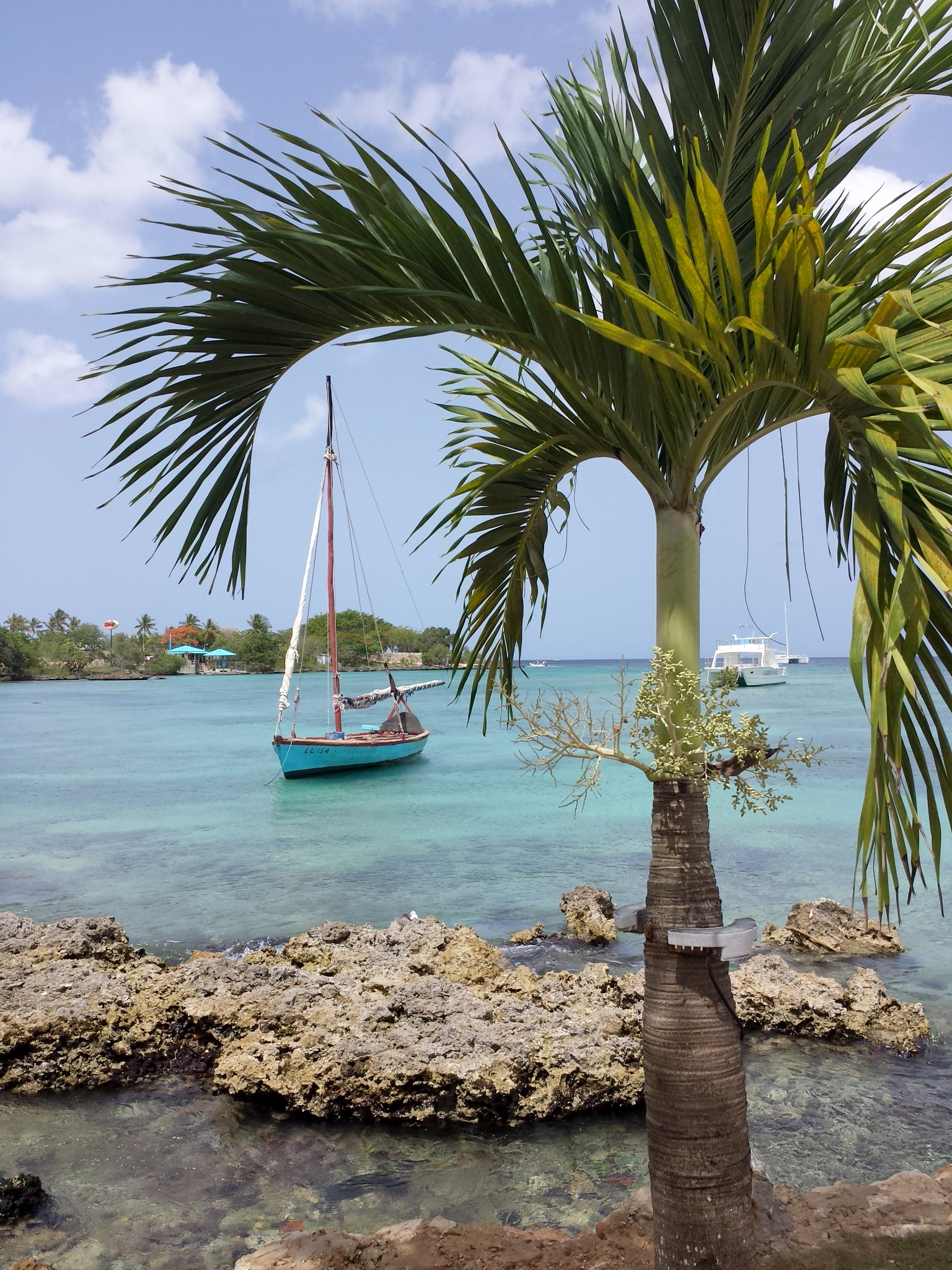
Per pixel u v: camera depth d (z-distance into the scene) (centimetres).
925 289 249
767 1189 473
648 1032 309
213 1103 685
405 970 878
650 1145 307
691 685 311
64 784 2819
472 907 1296
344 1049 677
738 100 305
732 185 319
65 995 794
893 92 328
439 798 2436
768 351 277
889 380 254
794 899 1298
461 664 453
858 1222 446
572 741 319
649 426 331
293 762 2816
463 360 385
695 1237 293
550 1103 650
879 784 238
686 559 325
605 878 1473
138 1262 491
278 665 17838
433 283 310
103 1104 688
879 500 246
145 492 346
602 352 320
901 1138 627
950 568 237
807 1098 686
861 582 254
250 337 324
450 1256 445
